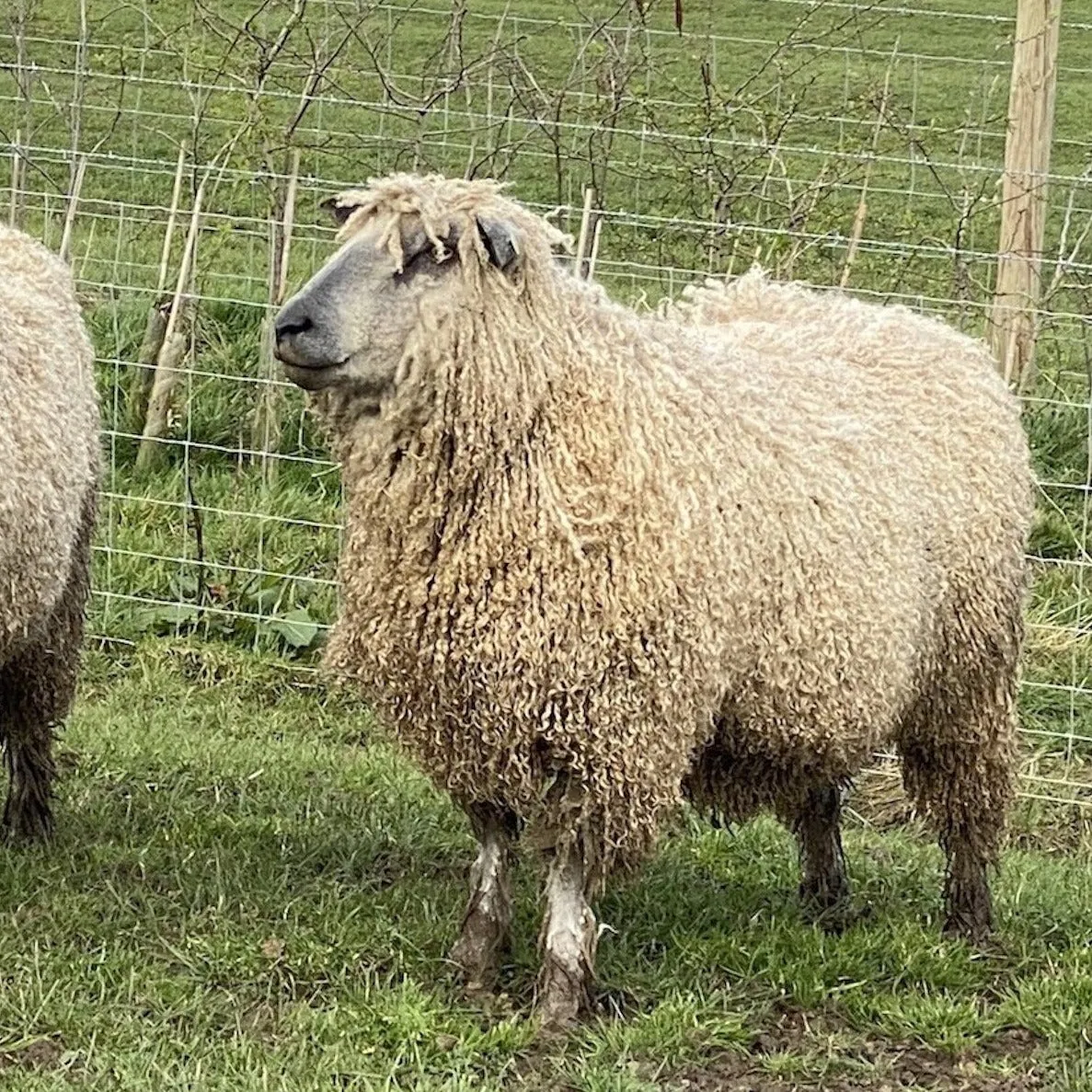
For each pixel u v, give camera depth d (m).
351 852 4.45
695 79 9.84
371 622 3.79
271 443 5.94
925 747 4.26
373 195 3.68
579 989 3.83
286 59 7.82
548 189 8.09
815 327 4.30
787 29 10.82
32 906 4.14
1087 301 6.21
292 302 3.62
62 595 4.37
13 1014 3.79
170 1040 3.75
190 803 4.66
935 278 6.33
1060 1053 3.82
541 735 3.74
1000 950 4.21
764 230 5.65
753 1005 3.92
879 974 4.04
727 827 4.18
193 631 5.46
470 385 3.67
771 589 3.87
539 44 10.23
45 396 4.20
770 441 3.92
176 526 5.75
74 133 6.61
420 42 10.33
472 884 3.98
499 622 3.70
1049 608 5.61
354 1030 3.79
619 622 3.70
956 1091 3.73
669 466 3.75
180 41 7.40
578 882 3.83
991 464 4.18
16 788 4.45
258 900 4.20
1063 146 10.07
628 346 3.81
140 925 4.09
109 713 5.07
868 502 3.99
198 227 5.98
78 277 6.89
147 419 6.00
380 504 3.74
